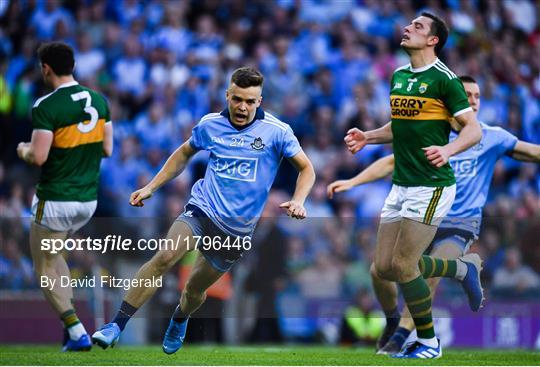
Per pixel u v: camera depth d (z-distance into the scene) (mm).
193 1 56469
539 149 27078
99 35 54500
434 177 23297
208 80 51969
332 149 50250
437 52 23406
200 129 22344
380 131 25500
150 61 52594
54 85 24984
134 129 49844
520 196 49656
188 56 52688
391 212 24297
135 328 36688
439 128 23141
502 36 59406
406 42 23188
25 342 34812
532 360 23891
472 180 26859
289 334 38438
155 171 48219
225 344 37562
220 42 54094
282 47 53594
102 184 47656
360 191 48344
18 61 52500
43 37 53406
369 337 38156
